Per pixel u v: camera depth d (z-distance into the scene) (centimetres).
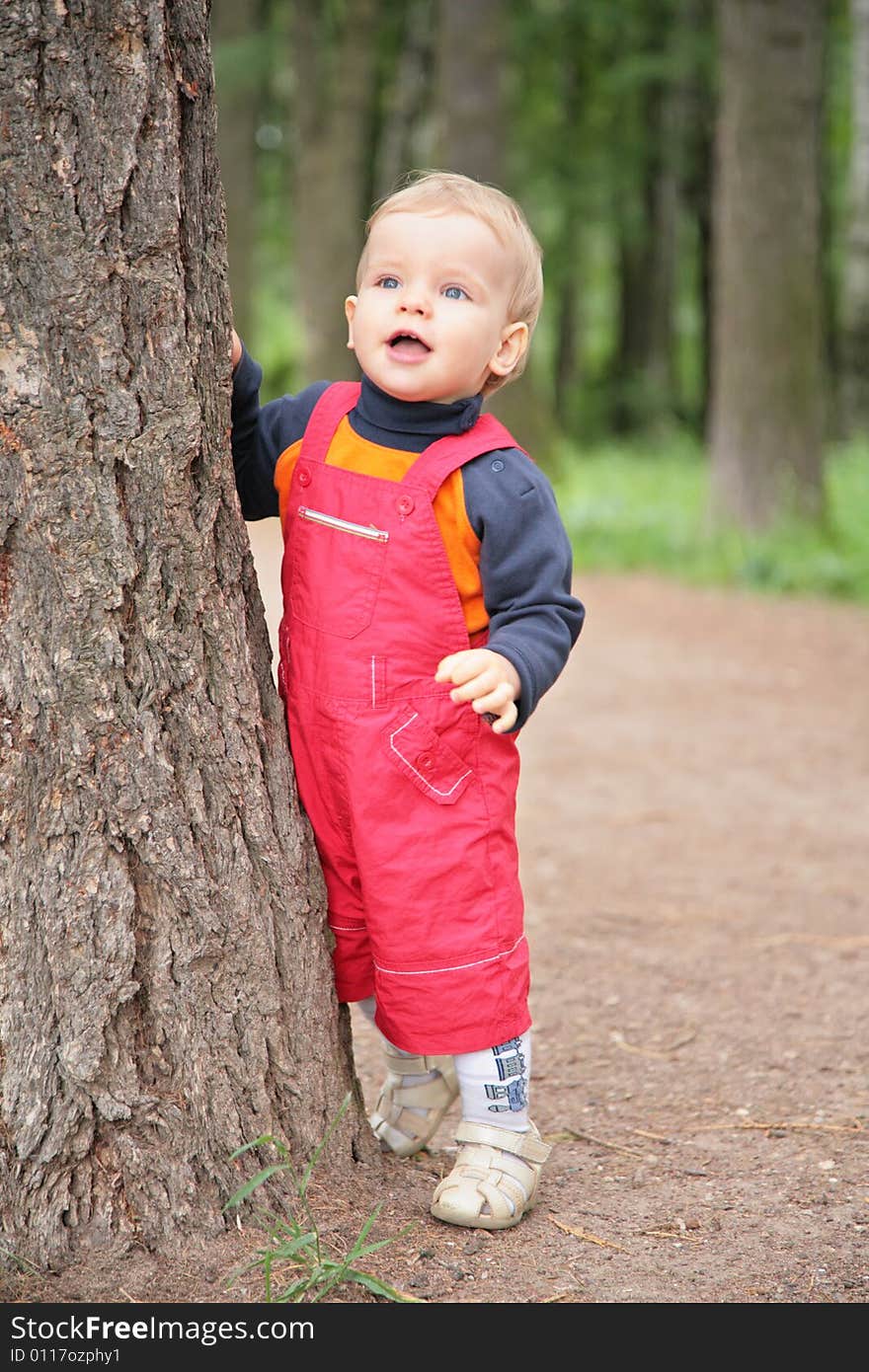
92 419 197
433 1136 262
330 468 226
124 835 205
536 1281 214
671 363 2588
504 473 221
